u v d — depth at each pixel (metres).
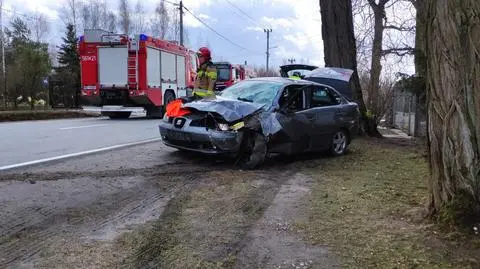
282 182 7.55
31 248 4.56
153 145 10.63
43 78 31.67
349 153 10.98
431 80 5.15
